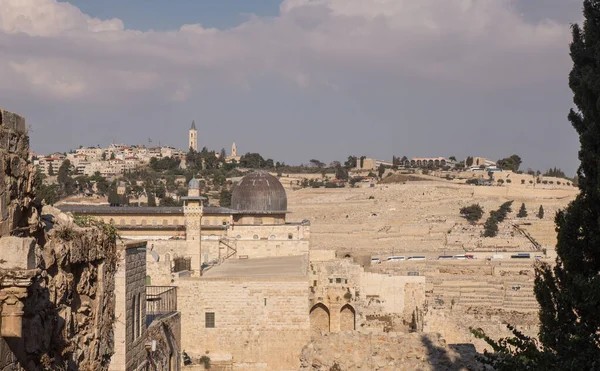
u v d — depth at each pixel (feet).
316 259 376.48
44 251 75.87
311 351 119.96
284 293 225.56
